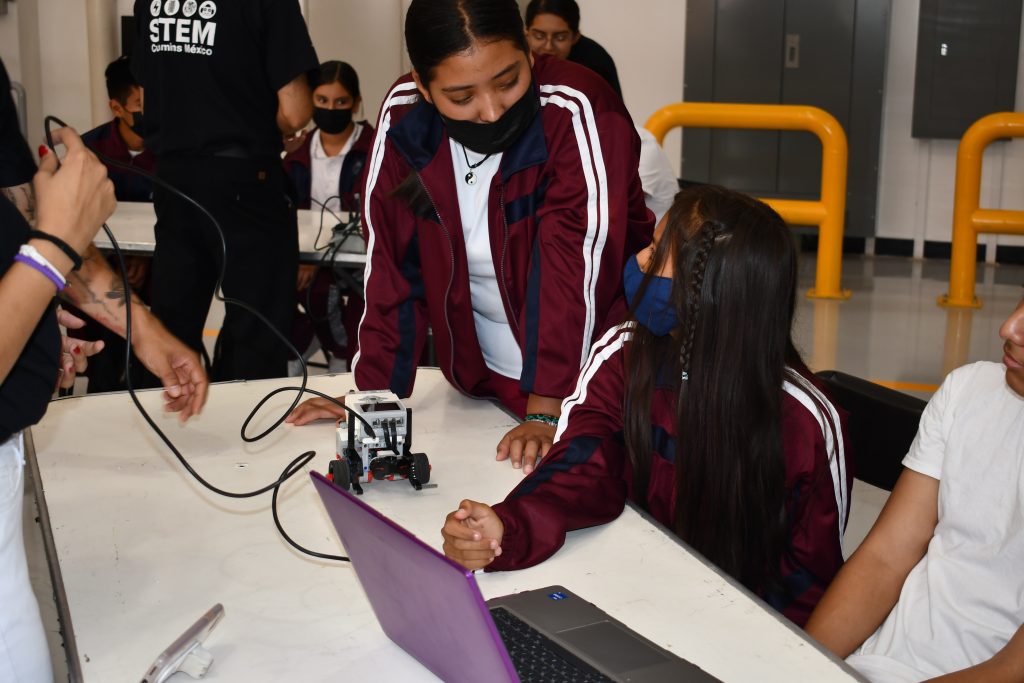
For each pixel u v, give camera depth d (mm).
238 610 1132
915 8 7086
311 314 3795
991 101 7055
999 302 6070
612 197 1684
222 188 2961
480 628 860
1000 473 1290
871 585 1403
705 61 7383
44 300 952
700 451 1421
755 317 1390
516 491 1341
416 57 1506
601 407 1508
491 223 1764
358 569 1048
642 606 1139
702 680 958
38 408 959
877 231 7555
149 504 1407
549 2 3109
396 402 1501
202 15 2873
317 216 3920
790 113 5746
